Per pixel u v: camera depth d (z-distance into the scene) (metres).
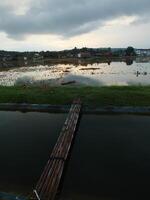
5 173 14.43
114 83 49.88
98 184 13.05
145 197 11.88
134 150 16.98
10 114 27.36
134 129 21.19
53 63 147.00
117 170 14.43
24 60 173.75
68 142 17.14
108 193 12.27
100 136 19.77
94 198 11.92
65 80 57.03
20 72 88.25
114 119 24.25
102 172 14.24
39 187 11.95
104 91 32.31
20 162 15.79
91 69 90.44
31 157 16.47
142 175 13.81
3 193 11.65
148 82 50.44
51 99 30.17
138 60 156.38
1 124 23.69
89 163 15.35
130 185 12.91
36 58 188.62
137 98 28.88
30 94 32.16
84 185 13.04
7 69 105.75
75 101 28.56
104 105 27.55
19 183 13.34
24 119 25.27
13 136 20.36
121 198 11.89
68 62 151.88
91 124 22.89
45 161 15.86
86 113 26.66
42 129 21.98
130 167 14.72
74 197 12.06
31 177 13.91
